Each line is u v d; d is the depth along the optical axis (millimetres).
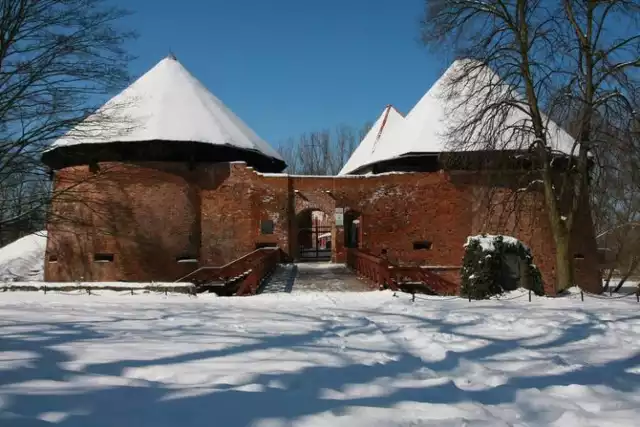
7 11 18203
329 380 5051
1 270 30109
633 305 11891
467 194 25297
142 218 24234
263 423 3719
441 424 3785
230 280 19797
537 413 4176
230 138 26109
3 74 18312
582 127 16797
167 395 4371
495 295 13734
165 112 25750
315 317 9961
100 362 5602
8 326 8391
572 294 15398
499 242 14188
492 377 5320
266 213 25266
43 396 4246
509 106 18938
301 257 30984
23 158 20141
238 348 6551
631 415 4137
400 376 5316
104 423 3668
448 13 19422
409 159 26516
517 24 18844
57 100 19125
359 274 20484
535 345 7164
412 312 10562
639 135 16500
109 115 22047
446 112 25703
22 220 21891
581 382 5227
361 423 3771
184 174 25016
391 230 25453
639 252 29562
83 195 24500
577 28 17641
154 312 10680
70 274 24516
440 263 25188
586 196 18859
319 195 25656
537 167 22906
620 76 16734
